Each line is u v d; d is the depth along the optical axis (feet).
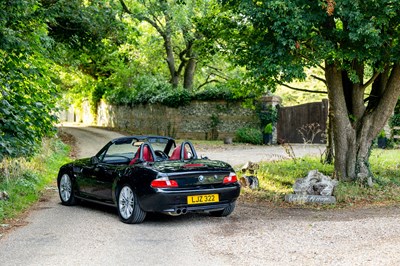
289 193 36.73
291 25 30.40
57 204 32.63
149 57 104.32
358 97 41.50
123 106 124.57
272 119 89.20
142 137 28.91
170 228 24.97
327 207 32.94
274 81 44.45
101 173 28.63
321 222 26.58
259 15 31.60
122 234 23.38
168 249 20.36
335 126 40.75
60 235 22.98
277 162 54.13
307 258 18.71
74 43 66.44
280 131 90.12
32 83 37.70
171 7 85.56
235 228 24.97
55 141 65.05
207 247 20.65
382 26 33.42
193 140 94.32
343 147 40.52
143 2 86.22
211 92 94.89
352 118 41.39
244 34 42.42
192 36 90.38
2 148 30.73
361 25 29.89
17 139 31.55
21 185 34.94
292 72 32.86
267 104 90.22
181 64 104.68
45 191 37.47
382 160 55.21
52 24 55.26
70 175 31.86
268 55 33.81
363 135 40.45
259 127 91.50
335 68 39.40
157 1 86.38
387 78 41.65
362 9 30.60
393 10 29.96
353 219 28.07
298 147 80.64
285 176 45.34
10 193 31.58
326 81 41.73
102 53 71.41
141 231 24.13
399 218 27.73
